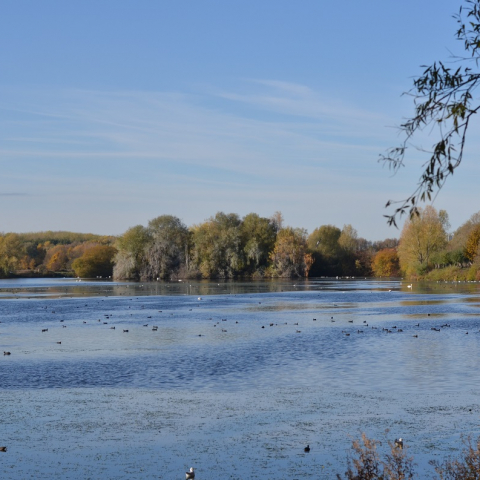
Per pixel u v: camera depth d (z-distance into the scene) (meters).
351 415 23.97
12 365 35.38
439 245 156.38
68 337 47.81
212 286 137.88
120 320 61.59
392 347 41.03
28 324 57.78
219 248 173.75
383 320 59.41
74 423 23.19
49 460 19.34
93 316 66.25
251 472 18.25
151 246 172.88
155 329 52.38
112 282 165.50
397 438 21.12
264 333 49.78
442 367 33.53
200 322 59.19
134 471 18.41
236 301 89.19
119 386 29.52
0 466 18.86
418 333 48.50
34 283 166.00
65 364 35.59
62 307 79.44
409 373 31.98
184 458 19.48
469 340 44.03
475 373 31.78
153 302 88.12
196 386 29.42
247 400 26.50
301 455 19.62
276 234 186.50
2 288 135.38
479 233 142.25
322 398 26.70
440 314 65.06
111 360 36.91
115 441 21.11
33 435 21.80
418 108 12.05
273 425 22.80
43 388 29.11
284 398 26.78
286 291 115.12
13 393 28.08
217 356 38.16
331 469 18.39
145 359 37.22
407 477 15.20
